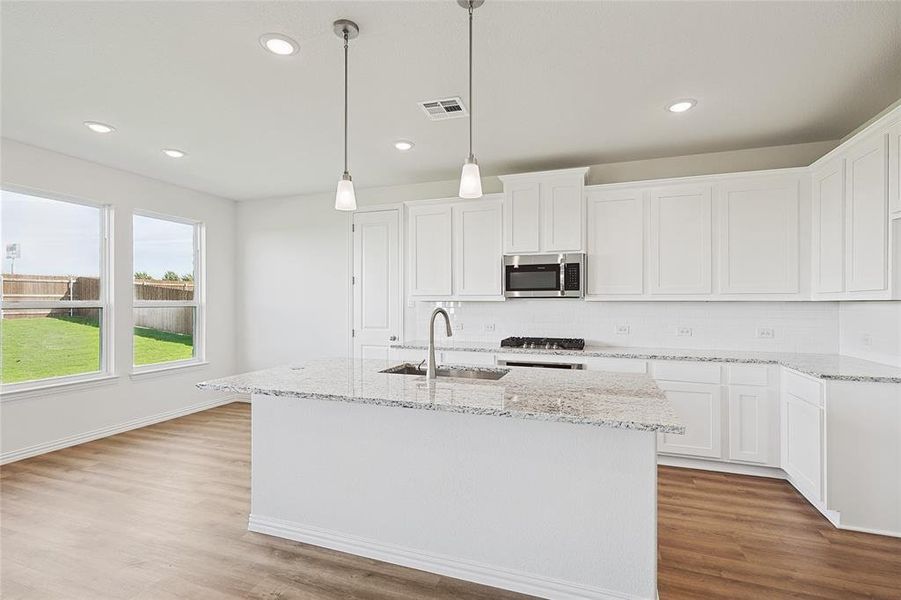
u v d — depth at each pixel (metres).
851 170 2.87
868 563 2.24
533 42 2.26
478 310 4.64
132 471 3.47
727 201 3.57
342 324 5.31
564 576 2.01
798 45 2.27
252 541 2.49
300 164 4.29
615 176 4.18
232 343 5.83
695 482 3.25
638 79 2.63
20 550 2.39
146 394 4.75
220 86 2.73
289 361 5.60
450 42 2.27
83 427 4.17
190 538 2.52
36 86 2.73
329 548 2.42
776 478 3.31
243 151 3.92
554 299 4.36
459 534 2.18
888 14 2.02
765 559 2.29
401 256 4.81
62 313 4.11
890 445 2.50
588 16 2.05
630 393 2.02
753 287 3.51
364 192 5.20
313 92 2.81
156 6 1.98
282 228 5.64
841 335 3.51
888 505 2.51
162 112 3.11
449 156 4.04
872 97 2.85
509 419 2.08
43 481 3.27
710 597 2.00
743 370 3.32
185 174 4.63
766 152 3.76
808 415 2.82
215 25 2.13
